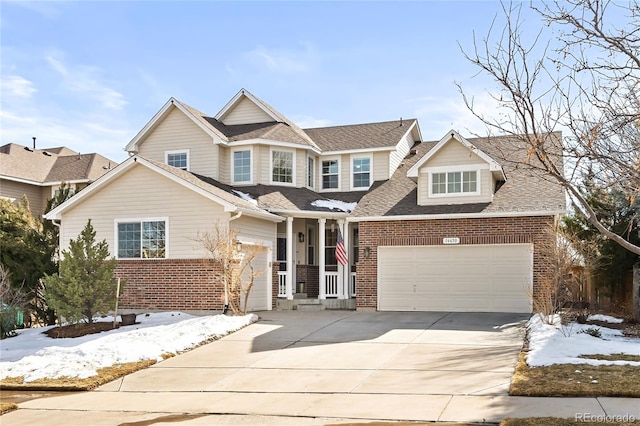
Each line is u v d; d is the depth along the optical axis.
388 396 11.27
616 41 7.57
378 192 25.72
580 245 19.55
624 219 21.08
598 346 14.08
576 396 10.45
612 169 7.65
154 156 27.91
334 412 10.48
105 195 23.39
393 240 23.05
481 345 15.39
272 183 27.08
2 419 11.17
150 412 11.16
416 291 22.75
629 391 10.39
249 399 11.69
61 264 19.78
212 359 15.30
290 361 14.64
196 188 21.98
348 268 25.86
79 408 11.70
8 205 23.95
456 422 9.51
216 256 21.17
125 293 22.80
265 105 29.11
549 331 16.12
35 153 37.56
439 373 12.70
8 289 20.64
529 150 8.15
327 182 28.92
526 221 21.45
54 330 20.11
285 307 24.69
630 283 21.23
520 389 10.84
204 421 10.42
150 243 22.72
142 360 15.22
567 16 7.79
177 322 19.78
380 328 18.48
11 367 15.02
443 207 22.89
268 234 25.05
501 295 21.70
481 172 22.69
